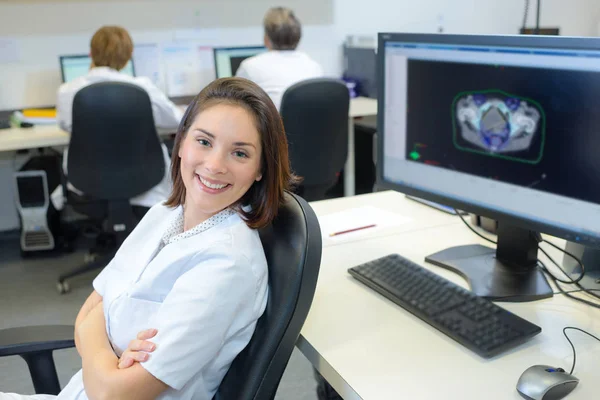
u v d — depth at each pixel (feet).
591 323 3.40
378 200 5.71
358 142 12.19
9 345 3.60
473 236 4.71
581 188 3.36
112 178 8.40
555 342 3.21
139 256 3.76
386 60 4.44
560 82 3.33
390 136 4.60
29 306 8.71
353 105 11.47
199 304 2.90
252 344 3.08
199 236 3.23
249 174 3.15
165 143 10.51
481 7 13.93
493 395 2.77
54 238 10.67
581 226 3.43
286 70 10.00
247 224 3.26
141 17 11.53
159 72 11.88
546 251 4.42
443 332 3.31
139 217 9.00
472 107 3.88
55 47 11.16
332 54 13.05
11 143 8.87
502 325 3.25
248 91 3.16
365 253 4.44
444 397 2.77
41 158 10.89
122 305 3.30
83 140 8.14
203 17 11.92
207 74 12.25
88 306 3.90
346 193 11.65
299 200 3.35
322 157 8.97
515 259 4.03
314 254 3.02
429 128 4.25
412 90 4.30
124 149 8.29
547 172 3.52
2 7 10.68
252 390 2.98
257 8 12.26
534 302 3.68
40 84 11.26
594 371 2.94
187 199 3.48
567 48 3.23
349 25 13.00
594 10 15.05
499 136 3.75
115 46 9.09
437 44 3.99
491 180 3.89
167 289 3.24
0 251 10.98
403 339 3.27
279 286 3.04
